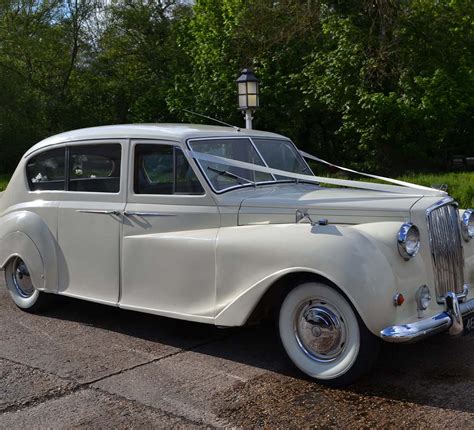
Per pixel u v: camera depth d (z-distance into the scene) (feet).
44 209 18.89
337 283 12.55
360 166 67.05
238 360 15.24
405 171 61.52
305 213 14.20
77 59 104.06
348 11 59.26
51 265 18.60
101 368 14.99
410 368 14.23
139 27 101.30
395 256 12.87
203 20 76.28
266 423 11.79
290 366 14.38
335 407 12.33
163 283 15.79
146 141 16.60
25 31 100.83
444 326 12.69
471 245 15.06
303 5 60.95
